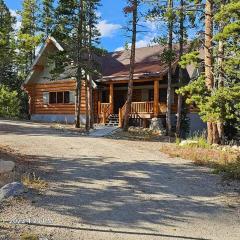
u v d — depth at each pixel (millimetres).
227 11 17141
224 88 18172
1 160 12016
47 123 32906
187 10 21172
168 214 8898
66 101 37125
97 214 8578
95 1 28234
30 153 14953
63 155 15039
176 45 31938
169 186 11234
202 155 16281
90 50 29297
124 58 38094
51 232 7383
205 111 18156
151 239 7375
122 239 7289
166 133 27750
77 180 11234
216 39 17531
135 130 28625
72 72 35625
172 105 32625
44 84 38531
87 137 22234
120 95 36938
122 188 10727
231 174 12477
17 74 47062
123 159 14945
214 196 10469
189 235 7727
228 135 26438
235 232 8047
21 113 42656
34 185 10188
